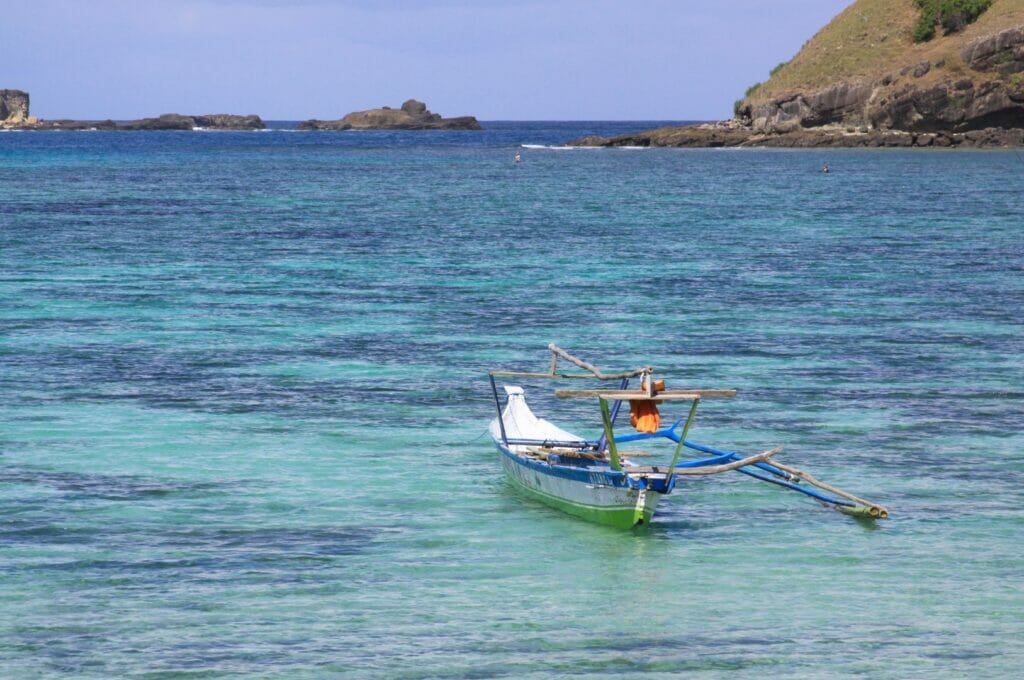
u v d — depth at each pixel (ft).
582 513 98.43
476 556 90.17
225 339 165.99
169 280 219.61
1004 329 178.70
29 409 128.06
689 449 119.03
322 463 111.86
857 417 129.39
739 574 87.45
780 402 135.54
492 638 75.97
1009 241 295.48
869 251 274.16
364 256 259.19
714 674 71.72
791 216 363.56
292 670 71.10
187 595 81.41
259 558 88.38
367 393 138.10
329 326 176.55
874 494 104.99
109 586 82.48
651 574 87.20
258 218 344.90
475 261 252.42
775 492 106.63
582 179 551.59
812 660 73.72
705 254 267.39
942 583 86.07
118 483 104.47
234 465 110.52
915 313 191.72
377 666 71.82
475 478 108.99
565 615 79.66
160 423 123.85
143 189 469.16
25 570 85.05
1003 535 95.45
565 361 156.04
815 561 89.92
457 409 132.05
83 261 243.40
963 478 109.29
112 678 69.77
